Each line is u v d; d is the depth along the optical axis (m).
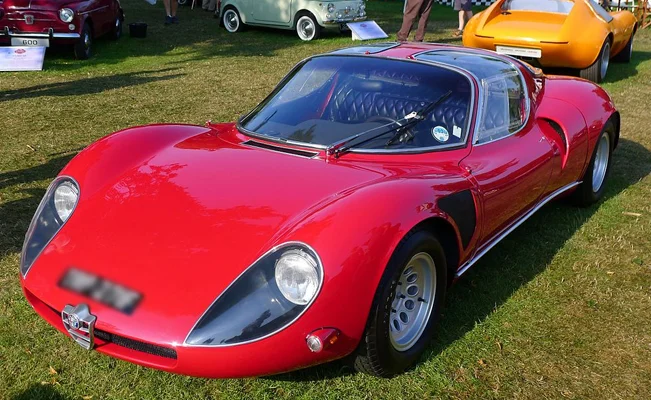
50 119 6.89
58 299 2.45
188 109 7.48
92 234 2.64
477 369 2.88
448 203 2.83
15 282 3.44
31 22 10.15
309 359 2.40
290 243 2.34
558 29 9.11
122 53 11.55
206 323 2.27
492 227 3.38
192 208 2.66
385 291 2.46
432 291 2.86
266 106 3.67
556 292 3.62
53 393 2.61
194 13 17.47
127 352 2.39
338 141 3.20
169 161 3.09
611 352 3.06
